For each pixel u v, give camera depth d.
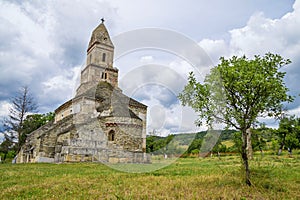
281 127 30.03
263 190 5.41
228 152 21.86
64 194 5.23
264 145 26.69
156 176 8.16
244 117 5.79
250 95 5.65
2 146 31.30
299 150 33.41
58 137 19.58
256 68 5.77
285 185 6.02
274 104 5.83
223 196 4.77
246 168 5.96
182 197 4.71
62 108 26.66
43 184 6.55
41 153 20.05
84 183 6.66
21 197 5.04
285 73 5.81
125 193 5.16
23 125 32.84
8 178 8.16
